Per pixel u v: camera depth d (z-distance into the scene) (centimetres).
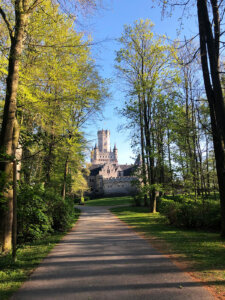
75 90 988
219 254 639
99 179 8350
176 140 1812
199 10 855
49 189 1295
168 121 1783
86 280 466
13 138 834
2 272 528
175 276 472
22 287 440
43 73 943
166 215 1380
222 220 924
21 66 905
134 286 426
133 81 2298
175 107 1722
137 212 2331
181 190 1725
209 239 873
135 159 2419
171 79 1939
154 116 2039
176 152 1791
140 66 2278
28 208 875
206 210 1189
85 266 562
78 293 404
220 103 826
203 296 376
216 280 441
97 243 852
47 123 1044
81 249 758
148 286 423
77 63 1081
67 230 1243
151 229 1185
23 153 1236
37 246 834
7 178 707
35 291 419
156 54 2144
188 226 1201
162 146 2167
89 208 3538
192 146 1633
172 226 1294
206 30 835
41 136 1075
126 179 7631
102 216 2069
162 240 874
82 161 2009
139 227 1273
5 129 746
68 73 998
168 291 399
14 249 615
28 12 746
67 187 2423
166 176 2145
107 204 4388
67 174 2103
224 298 367
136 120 2264
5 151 697
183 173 1683
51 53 929
